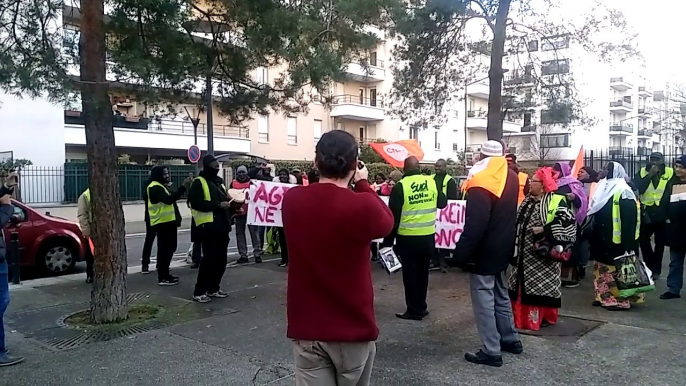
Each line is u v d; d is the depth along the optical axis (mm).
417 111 16359
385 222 2836
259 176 12305
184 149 30875
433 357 5391
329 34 9008
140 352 5590
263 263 11141
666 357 5336
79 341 5961
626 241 7004
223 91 9453
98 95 6137
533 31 14883
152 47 7000
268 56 8727
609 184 7168
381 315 7004
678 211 7691
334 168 2889
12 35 6047
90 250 9258
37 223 10336
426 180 6793
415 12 13516
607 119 56688
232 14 8039
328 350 2820
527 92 16312
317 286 2812
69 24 6961
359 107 38969
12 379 4887
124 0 6434
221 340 5977
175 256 12812
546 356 5387
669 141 63156
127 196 24391
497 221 5094
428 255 6820
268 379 4867
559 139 42125
